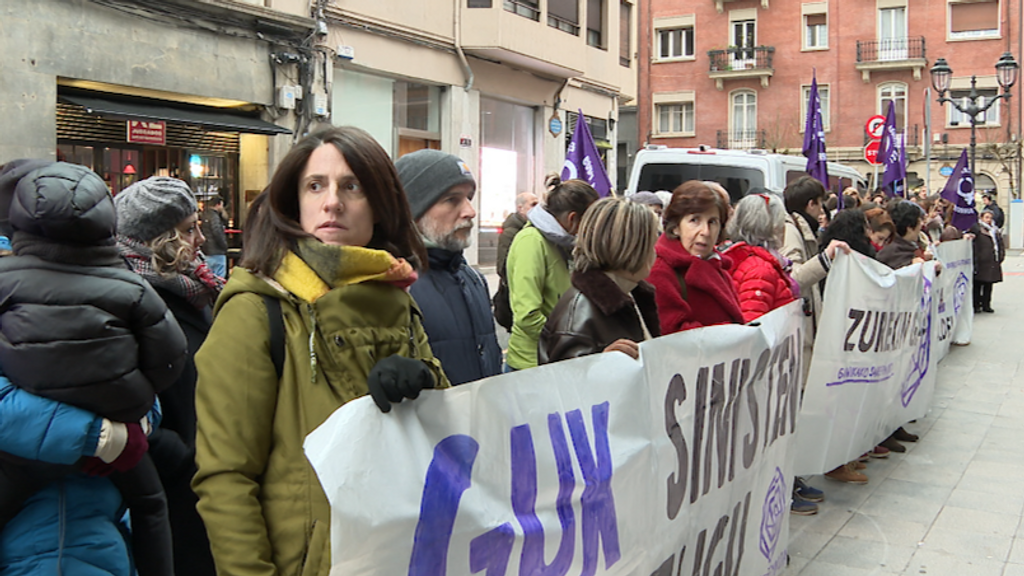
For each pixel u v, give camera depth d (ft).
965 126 118.93
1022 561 13.88
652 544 8.45
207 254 35.24
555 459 7.05
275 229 6.23
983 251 44.24
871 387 17.52
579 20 65.82
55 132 33.83
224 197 41.81
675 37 129.80
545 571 6.91
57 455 6.60
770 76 125.08
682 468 9.02
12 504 6.73
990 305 47.78
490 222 60.80
